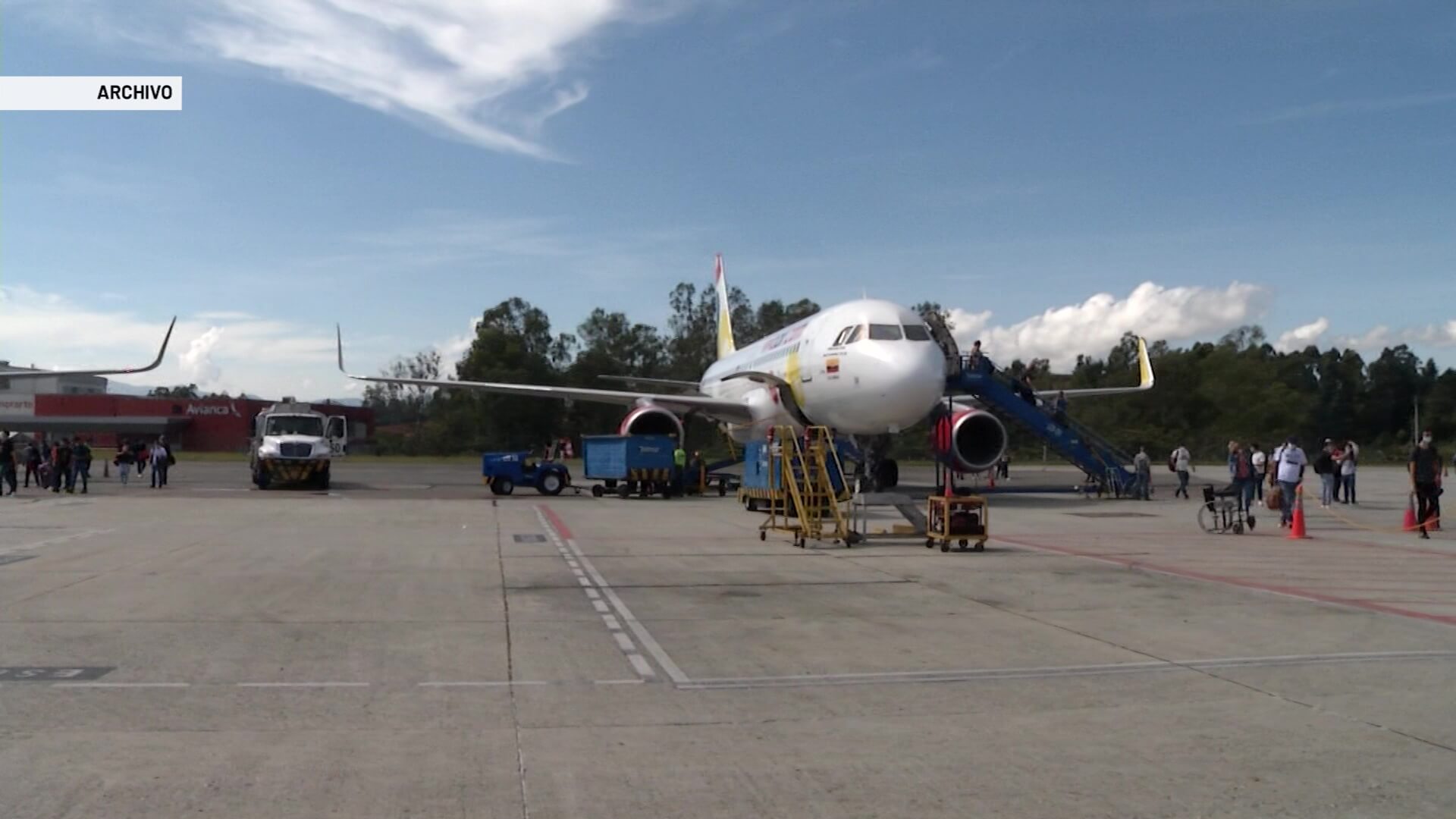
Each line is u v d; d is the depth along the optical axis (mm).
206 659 9336
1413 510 23109
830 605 12523
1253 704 7930
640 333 116188
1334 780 6145
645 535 21078
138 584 13883
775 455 21812
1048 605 12555
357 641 10211
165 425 95750
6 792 5777
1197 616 11820
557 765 6379
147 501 30703
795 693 8250
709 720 7457
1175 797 5859
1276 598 13164
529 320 108500
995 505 31672
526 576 14977
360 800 5723
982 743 6895
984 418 30016
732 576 15125
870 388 26438
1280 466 23859
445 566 15922
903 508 20531
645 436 33531
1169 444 86438
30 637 10273
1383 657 9633
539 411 102062
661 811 5617
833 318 28875
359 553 17609
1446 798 5855
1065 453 34906
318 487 39000
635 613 11945
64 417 94812
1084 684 8578
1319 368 113375
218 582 14070
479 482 45031
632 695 8180
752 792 5918
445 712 7609
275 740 6844
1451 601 12969
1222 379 89562
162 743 6750
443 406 110000
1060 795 5883
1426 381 108750
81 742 6750
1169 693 8266
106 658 9344
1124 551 18719
